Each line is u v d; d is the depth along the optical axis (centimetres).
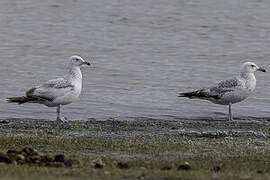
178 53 3775
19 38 4091
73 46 3925
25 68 3309
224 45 4019
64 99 2091
